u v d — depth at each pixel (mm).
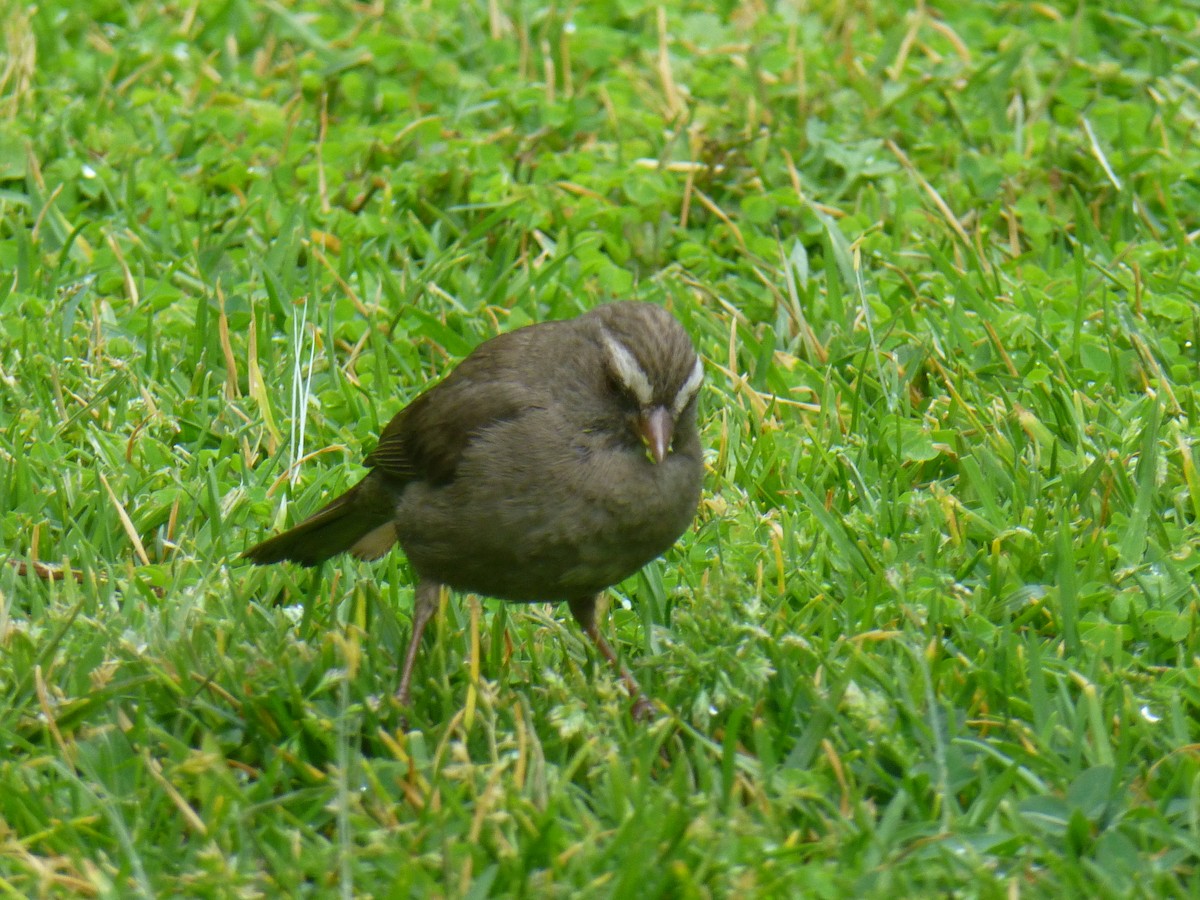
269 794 8227
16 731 8578
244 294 13297
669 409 8758
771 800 8000
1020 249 14414
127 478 10992
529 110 15930
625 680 9352
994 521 10609
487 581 9258
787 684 9016
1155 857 7723
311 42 16734
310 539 9953
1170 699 8711
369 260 13906
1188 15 17453
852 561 10242
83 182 14633
